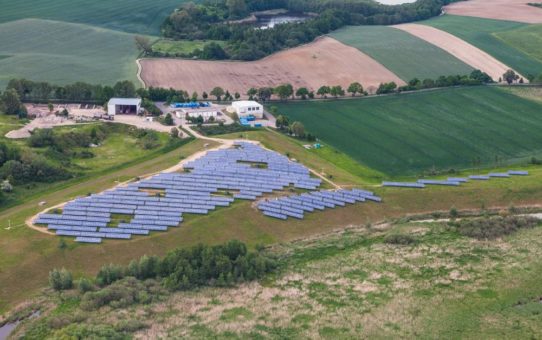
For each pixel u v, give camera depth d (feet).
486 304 425.28
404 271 472.44
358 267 478.59
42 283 455.63
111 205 537.24
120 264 478.59
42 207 542.16
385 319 405.59
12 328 404.16
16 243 488.85
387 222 556.51
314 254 500.74
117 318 399.44
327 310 418.10
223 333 387.75
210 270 457.27
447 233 536.01
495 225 539.29
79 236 499.92
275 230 530.68
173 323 398.83
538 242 514.27
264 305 423.64
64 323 393.70
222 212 540.52
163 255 492.13
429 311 416.26
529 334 389.80
